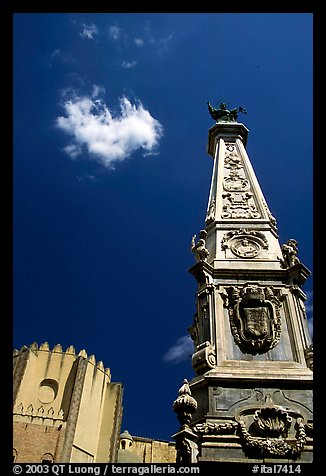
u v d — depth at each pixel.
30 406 45.81
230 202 26.48
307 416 17.20
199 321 20.92
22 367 47.94
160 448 47.22
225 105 36.97
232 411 17.38
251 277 21.78
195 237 24.25
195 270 22.25
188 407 16.80
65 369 49.69
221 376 18.16
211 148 34.00
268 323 20.05
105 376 51.62
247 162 29.89
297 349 19.34
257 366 18.86
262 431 16.80
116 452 46.09
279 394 17.83
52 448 43.19
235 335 19.84
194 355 19.45
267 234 24.20
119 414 49.28
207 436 16.53
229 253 23.20
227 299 20.98
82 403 47.16
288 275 21.72
